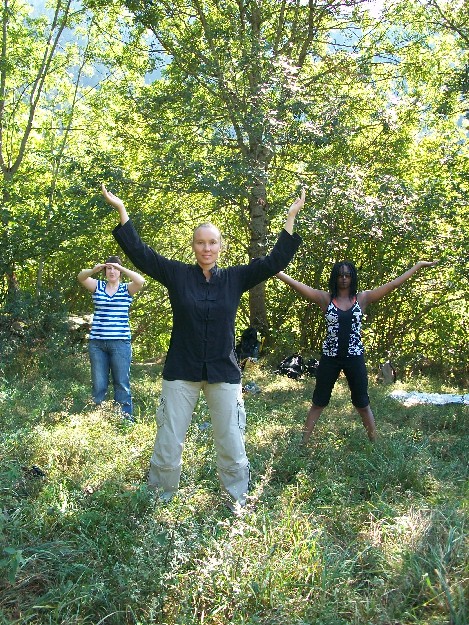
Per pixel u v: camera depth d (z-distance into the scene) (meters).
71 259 17.64
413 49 15.27
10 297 12.90
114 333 7.37
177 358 4.39
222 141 12.88
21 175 17.27
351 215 12.81
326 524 4.07
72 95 18.56
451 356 14.92
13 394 7.48
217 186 11.98
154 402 8.27
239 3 13.88
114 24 16.72
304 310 16.09
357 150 14.88
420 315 15.30
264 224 14.47
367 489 4.87
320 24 15.14
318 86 14.07
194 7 14.57
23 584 3.27
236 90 13.09
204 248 4.36
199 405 6.68
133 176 15.76
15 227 13.16
